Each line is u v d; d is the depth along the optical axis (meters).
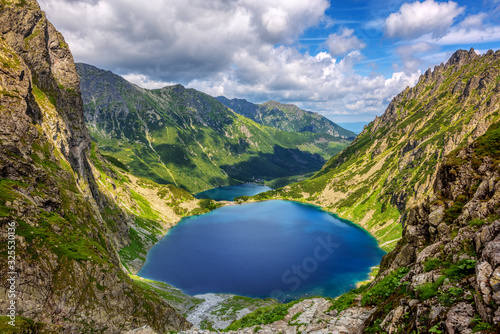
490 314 12.02
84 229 100.19
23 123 107.25
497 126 30.86
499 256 13.51
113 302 69.88
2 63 112.62
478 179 27.73
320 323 25.61
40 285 60.31
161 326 76.94
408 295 18.78
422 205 34.34
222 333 33.59
